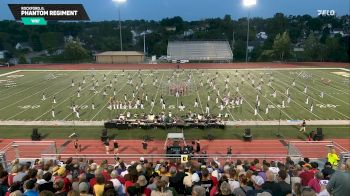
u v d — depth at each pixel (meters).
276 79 54.44
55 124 32.06
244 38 114.56
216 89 46.62
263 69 66.56
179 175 9.70
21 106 38.62
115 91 45.88
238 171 10.66
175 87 46.75
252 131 29.86
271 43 93.88
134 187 8.02
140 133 29.59
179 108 36.91
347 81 51.97
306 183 9.59
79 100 41.06
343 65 71.50
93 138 28.53
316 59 82.75
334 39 82.50
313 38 83.44
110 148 26.38
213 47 91.31
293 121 32.28
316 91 44.88
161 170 10.41
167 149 22.33
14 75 61.81
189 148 22.98
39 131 30.30
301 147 22.52
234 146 26.53
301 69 65.75
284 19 118.50
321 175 9.73
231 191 7.95
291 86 48.38
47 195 6.43
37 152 22.62
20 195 6.98
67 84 51.66
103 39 118.12
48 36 118.25
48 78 57.84
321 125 31.14
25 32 120.44
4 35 115.31
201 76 57.84
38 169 10.27
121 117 31.38
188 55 87.94
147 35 107.69
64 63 82.62
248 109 36.50
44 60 89.69
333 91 44.84
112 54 80.12
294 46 106.19
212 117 31.67
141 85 49.59
